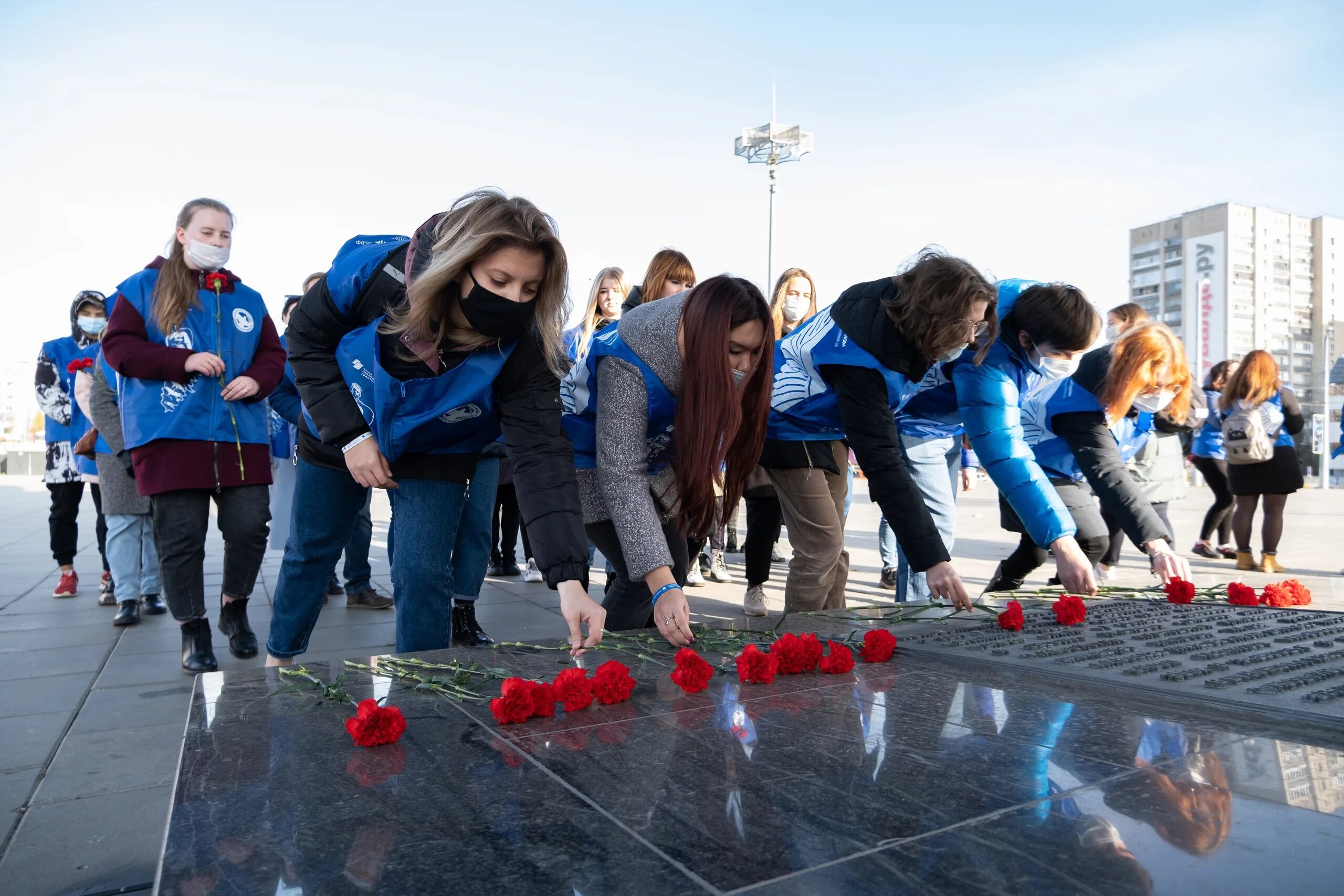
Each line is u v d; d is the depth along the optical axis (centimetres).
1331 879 100
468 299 212
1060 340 305
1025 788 130
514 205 209
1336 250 10900
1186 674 201
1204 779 133
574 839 115
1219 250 10362
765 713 173
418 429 241
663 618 235
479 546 412
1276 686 187
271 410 548
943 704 180
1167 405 385
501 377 241
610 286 482
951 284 262
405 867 107
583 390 276
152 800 227
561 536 224
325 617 498
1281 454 598
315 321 241
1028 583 557
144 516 468
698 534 271
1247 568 612
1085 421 370
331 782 136
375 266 232
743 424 257
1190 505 1365
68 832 208
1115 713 172
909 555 279
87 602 543
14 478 2770
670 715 173
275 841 115
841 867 106
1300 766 138
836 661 208
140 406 358
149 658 389
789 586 356
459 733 162
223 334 373
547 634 445
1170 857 107
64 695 327
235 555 380
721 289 237
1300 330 10781
